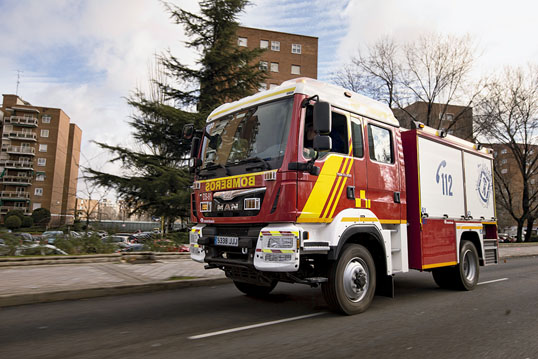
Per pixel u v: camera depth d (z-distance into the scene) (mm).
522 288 7883
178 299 6285
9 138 64562
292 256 4301
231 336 4098
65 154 71562
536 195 37875
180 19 19625
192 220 5938
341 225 4895
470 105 28562
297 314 5188
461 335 4242
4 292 5828
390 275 5648
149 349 3645
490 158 9117
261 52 20484
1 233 10008
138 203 19156
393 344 3875
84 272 8109
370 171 5551
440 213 6855
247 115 5430
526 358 3523
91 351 3586
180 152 19672
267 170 4719
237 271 5309
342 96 5457
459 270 7262
